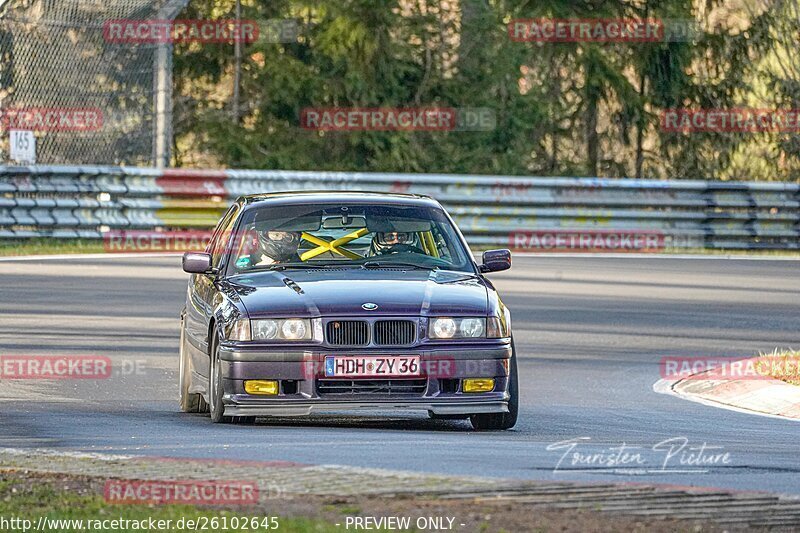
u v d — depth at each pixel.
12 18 82.06
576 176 114.88
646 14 117.81
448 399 29.36
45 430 29.09
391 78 108.56
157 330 49.16
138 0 83.69
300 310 29.39
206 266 32.97
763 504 20.39
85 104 85.62
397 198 34.88
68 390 37.06
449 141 110.56
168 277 64.44
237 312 29.62
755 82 119.38
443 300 29.97
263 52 107.12
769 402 37.59
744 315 57.97
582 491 20.98
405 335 29.39
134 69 86.69
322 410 28.94
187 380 33.56
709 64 118.50
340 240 33.00
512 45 112.06
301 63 107.19
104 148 86.88
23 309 53.22
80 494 20.67
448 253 33.28
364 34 106.56
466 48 111.44
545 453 25.78
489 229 85.19
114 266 68.50
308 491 20.69
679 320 55.81
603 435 30.05
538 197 86.12
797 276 73.81
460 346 29.48
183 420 31.50
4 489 21.09
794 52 119.38
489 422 30.73
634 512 19.53
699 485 22.33
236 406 29.20
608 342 49.69
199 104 108.69
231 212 35.50
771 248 89.44
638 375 42.94
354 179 84.00
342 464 23.58
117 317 51.91
